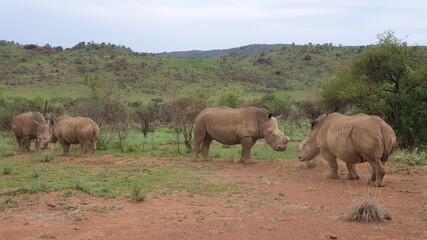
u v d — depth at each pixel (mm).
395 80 23531
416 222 8523
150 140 28406
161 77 84875
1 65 87188
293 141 27797
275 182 13078
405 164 16703
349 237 7625
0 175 14742
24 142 22875
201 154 20609
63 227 8453
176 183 12984
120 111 32375
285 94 69812
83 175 14516
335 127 13023
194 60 103625
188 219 8906
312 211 9492
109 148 23688
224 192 11688
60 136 20703
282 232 7938
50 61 91812
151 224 8570
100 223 8711
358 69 24125
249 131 17328
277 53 105875
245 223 8547
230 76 89625
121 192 11672
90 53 103750
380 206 9273
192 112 25172
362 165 16375
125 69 88062
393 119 22328
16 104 40875
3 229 8336
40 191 11695
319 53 101562
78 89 73500
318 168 15992
